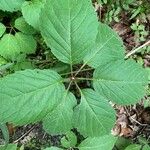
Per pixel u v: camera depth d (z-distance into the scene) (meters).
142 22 0.66
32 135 0.58
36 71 0.39
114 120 0.41
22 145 0.54
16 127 0.57
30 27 0.52
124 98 0.41
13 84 0.38
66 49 0.40
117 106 0.62
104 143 0.47
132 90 0.41
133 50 0.59
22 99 0.38
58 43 0.40
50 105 0.39
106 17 0.64
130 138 0.62
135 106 0.63
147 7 0.66
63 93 0.40
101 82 0.41
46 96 0.39
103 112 0.41
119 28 0.66
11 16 0.56
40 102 0.39
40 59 0.58
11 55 0.51
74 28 0.39
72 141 0.48
